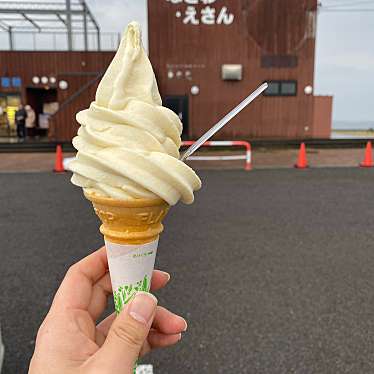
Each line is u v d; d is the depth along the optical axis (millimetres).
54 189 10094
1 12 25844
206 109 22297
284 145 21422
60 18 28266
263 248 5598
